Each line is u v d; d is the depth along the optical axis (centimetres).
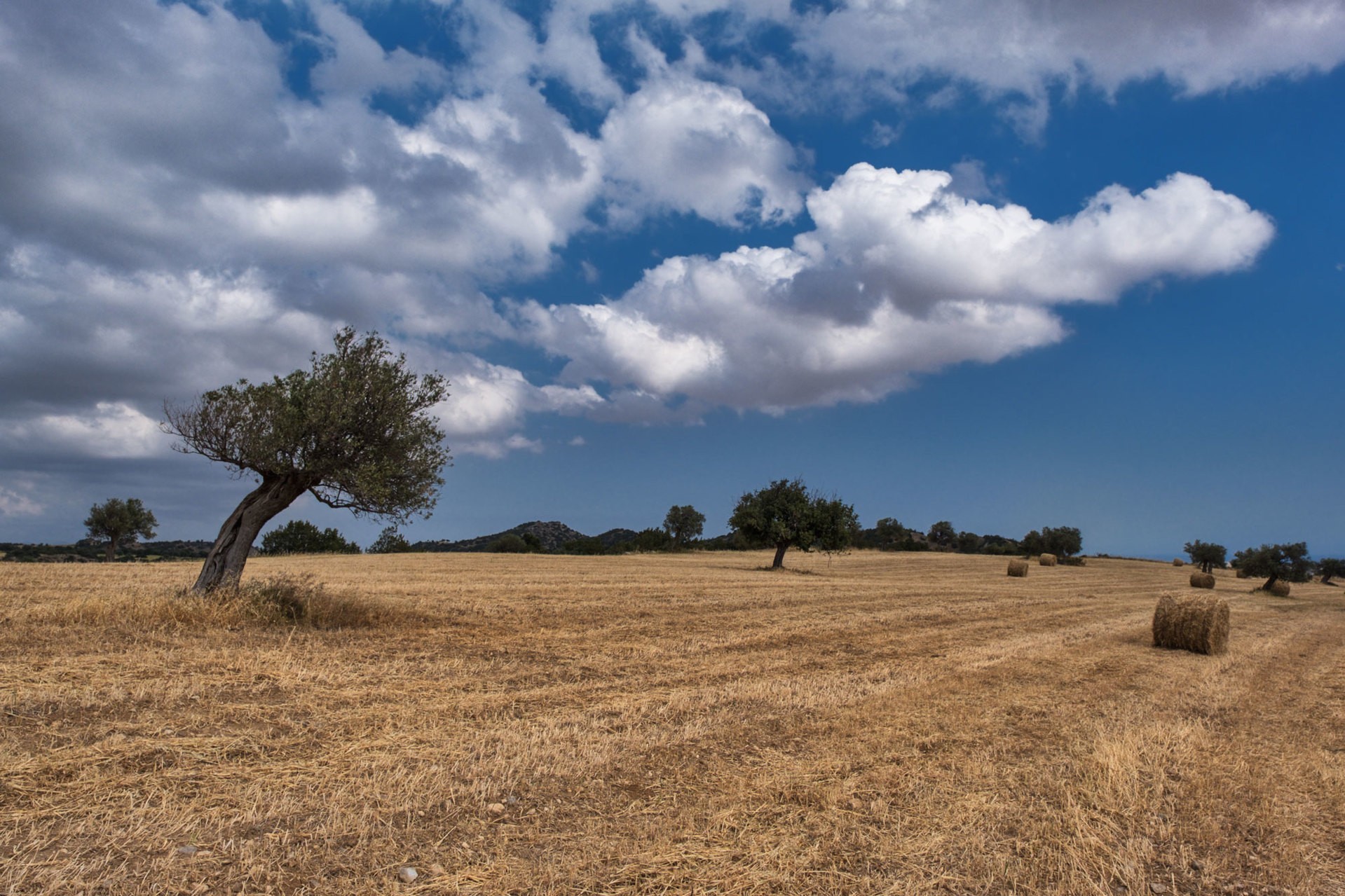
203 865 453
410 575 2852
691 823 562
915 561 7150
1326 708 1134
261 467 1458
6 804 513
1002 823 597
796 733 829
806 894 468
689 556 6931
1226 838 598
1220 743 874
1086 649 1617
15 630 1070
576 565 4172
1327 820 648
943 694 1062
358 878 451
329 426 1465
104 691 796
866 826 575
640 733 793
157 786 561
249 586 1417
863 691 1061
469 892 445
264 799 556
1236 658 1639
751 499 4919
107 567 2580
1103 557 10656
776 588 2945
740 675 1162
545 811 575
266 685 880
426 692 911
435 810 562
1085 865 523
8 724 670
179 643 1086
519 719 820
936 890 484
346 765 638
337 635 1288
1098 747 811
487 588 2419
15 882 414
